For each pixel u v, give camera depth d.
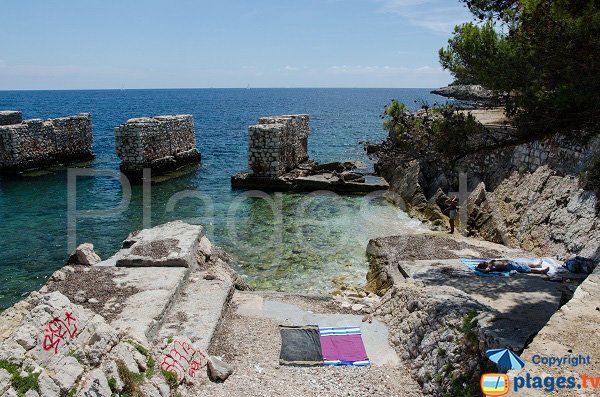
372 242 22.66
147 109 156.12
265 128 38.16
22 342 7.34
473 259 17.36
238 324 13.83
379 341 13.04
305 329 13.52
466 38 12.24
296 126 44.53
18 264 22.31
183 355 10.70
